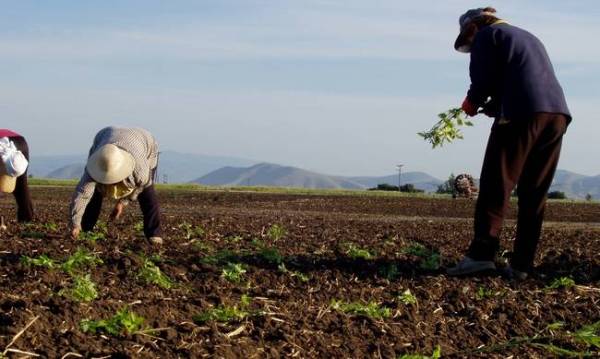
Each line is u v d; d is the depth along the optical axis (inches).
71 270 292.7
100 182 335.3
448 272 324.8
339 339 231.8
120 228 448.8
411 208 968.9
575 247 430.9
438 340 239.8
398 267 343.0
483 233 312.7
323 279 313.7
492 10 317.1
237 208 895.7
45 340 205.0
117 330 216.5
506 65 299.0
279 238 451.2
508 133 299.7
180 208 831.1
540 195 311.9
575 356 231.3
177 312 242.4
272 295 283.1
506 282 313.9
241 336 224.4
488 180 306.0
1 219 421.4
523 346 237.0
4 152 404.8
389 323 252.8
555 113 297.9
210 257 342.0
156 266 311.4
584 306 283.7
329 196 1187.9
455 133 347.3
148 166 355.3
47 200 911.7
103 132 353.7
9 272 289.7
